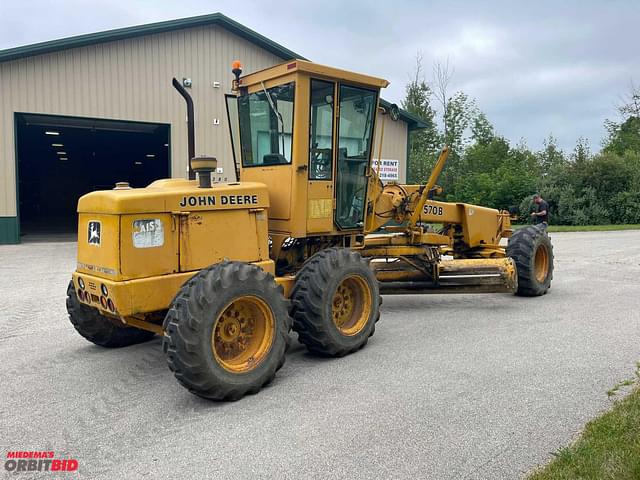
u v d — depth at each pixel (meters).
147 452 3.38
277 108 5.31
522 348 5.41
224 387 4.06
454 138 40.91
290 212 5.22
